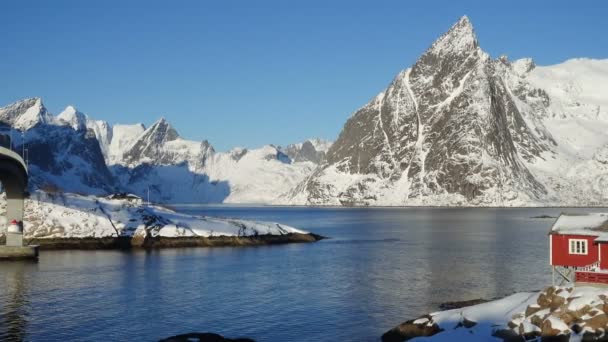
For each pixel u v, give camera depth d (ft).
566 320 137.49
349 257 338.34
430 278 254.47
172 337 153.99
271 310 192.24
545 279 248.32
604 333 129.80
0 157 285.43
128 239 387.55
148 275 263.49
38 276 258.37
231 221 451.94
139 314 185.78
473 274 264.72
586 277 164.14
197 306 197.98
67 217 385.91
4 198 378.32
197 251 368.89
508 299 167.32
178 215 447.83
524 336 135.13
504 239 462.60
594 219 196.03
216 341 151.64
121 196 471.62
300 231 464.24
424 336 148.77
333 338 159.43
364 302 203.92
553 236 191.62
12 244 322.14
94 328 168.96
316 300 207.92
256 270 281.95
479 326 146.61
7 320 176.86
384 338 156.15
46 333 163.53
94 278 253.85
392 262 312.71
